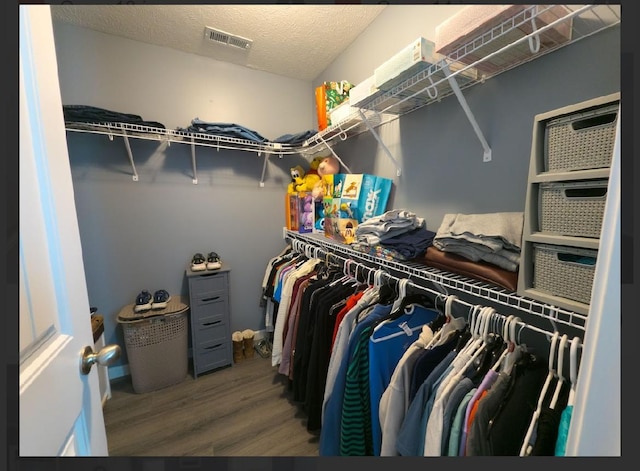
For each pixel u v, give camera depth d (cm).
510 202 97
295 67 227
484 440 58
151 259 204
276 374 199
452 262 93
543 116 66
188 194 213
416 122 137
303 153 247
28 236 46
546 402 63
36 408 45
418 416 71
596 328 36
